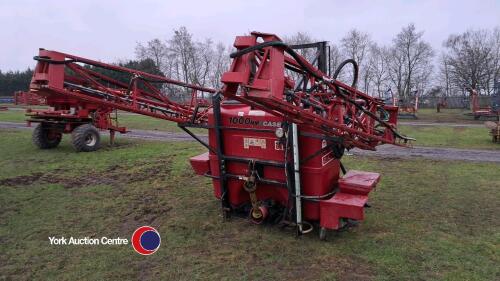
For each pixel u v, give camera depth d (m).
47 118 12.30
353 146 5.31
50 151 12.57
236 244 5.02
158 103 9.15
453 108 47.06
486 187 7.67
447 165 9.88
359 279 4.09
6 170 9.72
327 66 5.57
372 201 6.78
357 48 65.44
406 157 11.12
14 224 5.93
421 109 45.47
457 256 4.58
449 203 6.66
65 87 9.24
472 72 57.78
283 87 4.04
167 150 12.62
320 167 4.90
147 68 63.97
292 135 4.80
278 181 5.18
